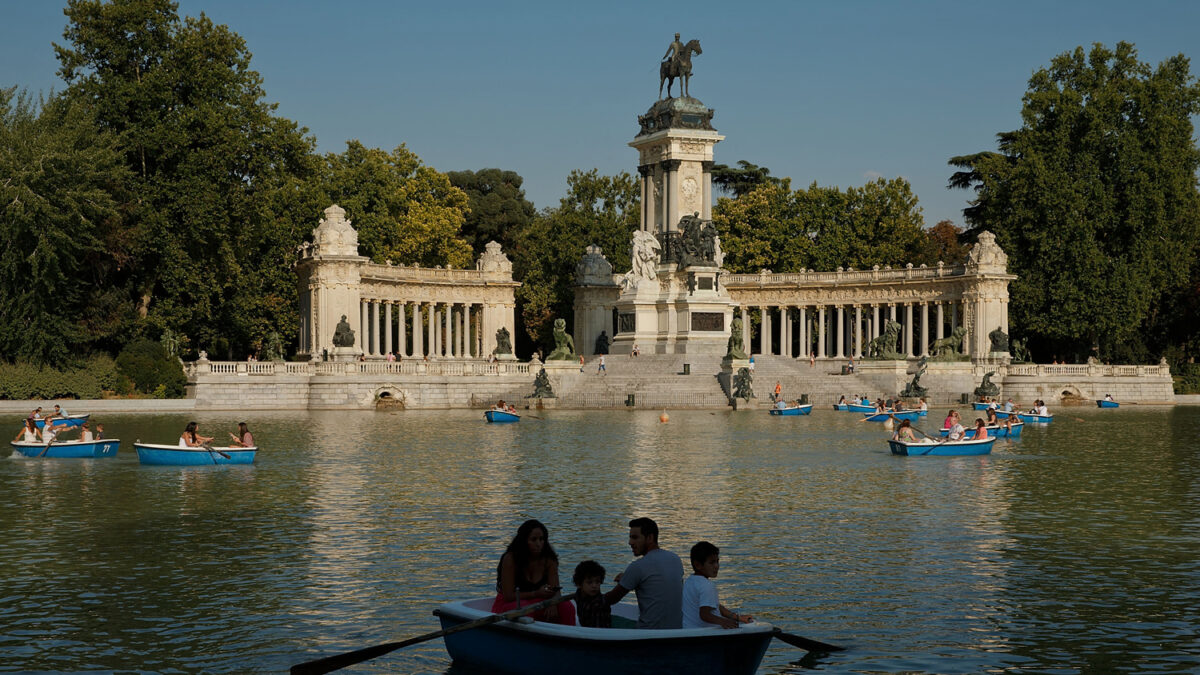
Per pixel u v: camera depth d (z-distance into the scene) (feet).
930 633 84.58
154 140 361.51
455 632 71.31
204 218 361.10
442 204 515.50
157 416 300.40
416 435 239.71
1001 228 440.04
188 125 367.86
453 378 358.43
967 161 510.99
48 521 127.65
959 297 433.07
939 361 393.50
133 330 367.25
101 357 351.87
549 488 153.99
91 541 116.37
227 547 113.19
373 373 352.28
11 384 324.19
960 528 124.36
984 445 202.80
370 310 482.28
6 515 131.54
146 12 370.12
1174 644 81.87
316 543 115.14
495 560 107.14
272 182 402.11
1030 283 428.56
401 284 433.48
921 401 318.04
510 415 283.79
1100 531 122.62
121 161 361.10
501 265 462.60
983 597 94.43
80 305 355.97
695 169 434.30
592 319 475.72
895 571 103.40
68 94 364.38
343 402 343.46
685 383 364.17
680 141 428.97
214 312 393.91
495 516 130.82
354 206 426.92
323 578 100.27
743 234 498.28
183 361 386.11
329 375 345.51
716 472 172.55
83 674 75.10
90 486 155.43
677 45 437.17
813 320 532.32
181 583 98.43
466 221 610.24
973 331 427.33
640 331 415.64
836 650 77.61
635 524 74.13
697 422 286.46
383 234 444.14
